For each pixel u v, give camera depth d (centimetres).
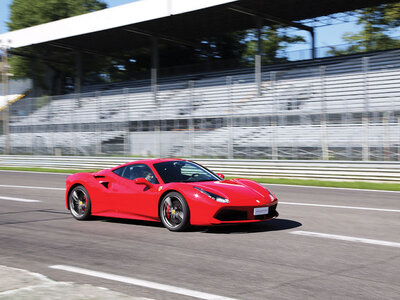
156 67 3206
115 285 408
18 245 600
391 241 592
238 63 2991
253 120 2031
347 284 404
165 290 390
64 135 2702
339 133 1753
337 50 2719
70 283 391
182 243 586
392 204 961
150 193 691
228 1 2455
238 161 1730
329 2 2541
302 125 1872
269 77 2511
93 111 2822
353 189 1279
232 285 404
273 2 2506
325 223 733
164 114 2530
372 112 1683
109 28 3006
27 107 3177
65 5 5088
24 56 3966
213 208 621
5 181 1659
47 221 789
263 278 426
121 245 584
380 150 1623
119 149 2409
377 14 3419
